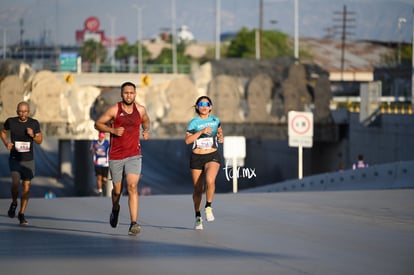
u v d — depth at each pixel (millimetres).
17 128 35000
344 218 36688
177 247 26984
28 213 39812
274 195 50406
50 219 36969
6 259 24422
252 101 146125
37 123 35344
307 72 145000
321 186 72375
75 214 39281
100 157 67125
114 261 23953
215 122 32156
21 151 35062
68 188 171875
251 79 146000
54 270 22406
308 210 40562
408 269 22625
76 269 22547
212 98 144750
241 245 27484
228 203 44781
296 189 75938
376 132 123562
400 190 53781
